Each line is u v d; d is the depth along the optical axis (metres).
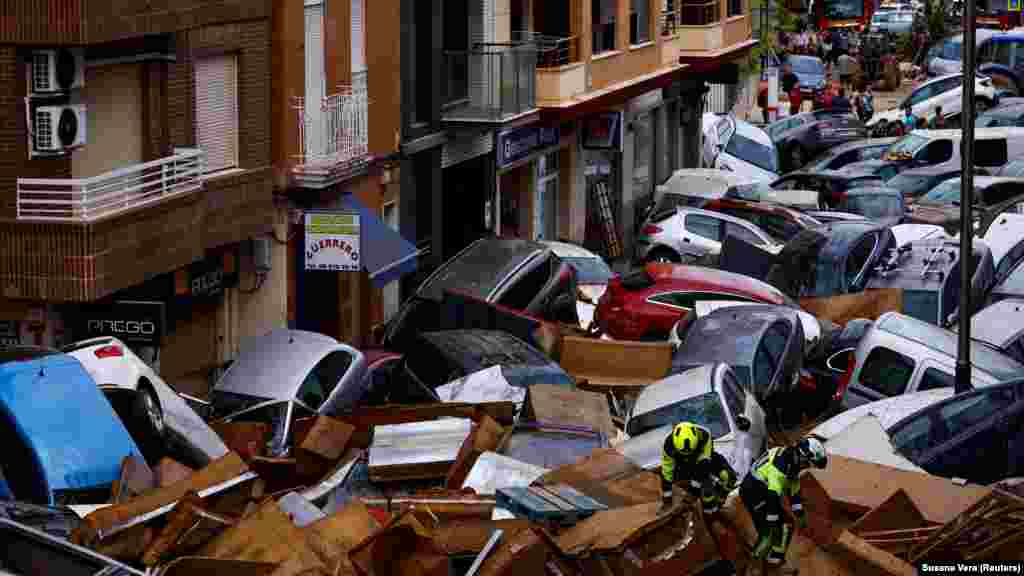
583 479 17.28
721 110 64.25
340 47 29.38
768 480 14.81
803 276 31.84
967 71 23.53
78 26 21.19
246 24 26.17
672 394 21.02
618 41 43.84
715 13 51.41
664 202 43.38
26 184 21.53
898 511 16.09
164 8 23.44
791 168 56.88
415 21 33.22
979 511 15.38
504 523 14.87
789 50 82.00
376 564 14.07
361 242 27.98
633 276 29.83
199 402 22.69
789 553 15.20
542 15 40.19
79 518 15.48
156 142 24.17
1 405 17.66
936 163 46.81
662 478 15.30
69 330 22.56
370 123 30.92
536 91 38.75
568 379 23.56
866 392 23.95
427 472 18.80
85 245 21.23
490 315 26.94
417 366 24.05
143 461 17.86
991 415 20.48
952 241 31.34
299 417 21.84
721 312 25.53
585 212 44.47
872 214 39.81
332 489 18.77
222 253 26.33
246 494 16.92
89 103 22.73
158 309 22.66
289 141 27.48
